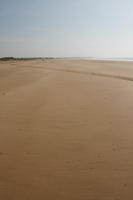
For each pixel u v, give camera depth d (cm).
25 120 721
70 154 493
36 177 407
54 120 720
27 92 1194
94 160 467
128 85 1455
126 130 634
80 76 2038
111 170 429
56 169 433
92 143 549
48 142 555
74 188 375
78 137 586
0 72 2456
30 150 512
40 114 785
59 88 1318
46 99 1020
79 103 947
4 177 406
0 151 506
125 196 354
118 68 3322
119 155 488
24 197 350
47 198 349
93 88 1325
